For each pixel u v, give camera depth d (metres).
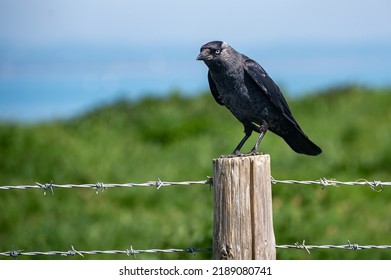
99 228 12.19
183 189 14.54
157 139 18.98
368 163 16.09
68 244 11.45
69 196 14.15
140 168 15.60
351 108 23.03
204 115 21.27
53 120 21.56
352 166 16.06
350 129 19.48
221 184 6.80
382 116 21.83
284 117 9.54
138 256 10.73
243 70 9.32
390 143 17.02
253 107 9.42
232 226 6.76
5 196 13.87
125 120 20.39
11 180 14.80
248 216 6.76
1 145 16.11
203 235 10.67
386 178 15.25
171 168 15.83
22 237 11.88
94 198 14.12
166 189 14.48
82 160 15.51
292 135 9.75
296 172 15.27
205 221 11.45
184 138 18.81
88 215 13.15
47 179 14.84
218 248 6.82
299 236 10.60
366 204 13.28
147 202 14.16
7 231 12.71
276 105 9.32
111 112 21.22
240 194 6.76
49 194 14.19
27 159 15.44
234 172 6.76
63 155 15.62
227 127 19.66
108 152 16.41
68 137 17.22
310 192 12.77
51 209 13.46
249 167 6.77
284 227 10.78
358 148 17.95
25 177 14.97
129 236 11.87
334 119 21.84
